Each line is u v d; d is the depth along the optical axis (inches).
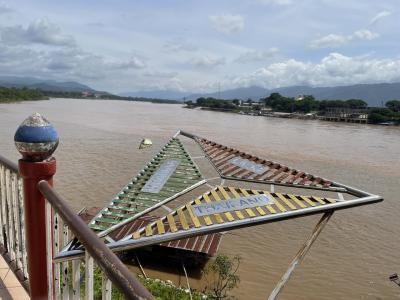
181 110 5433.1
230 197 165.8
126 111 4505.4
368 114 3695.9
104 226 144.9
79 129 2058.3
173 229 135.0
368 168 1277.1
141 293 50.7
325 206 153.2
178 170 210.7
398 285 550.3
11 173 130.9
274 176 197.6
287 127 2893.7
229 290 516.7
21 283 129.4
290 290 543.2
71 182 938.1
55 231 99.0
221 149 259.6
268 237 705.0
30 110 3393.2
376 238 721.0
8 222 141.3
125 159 1250.6
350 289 553.6
